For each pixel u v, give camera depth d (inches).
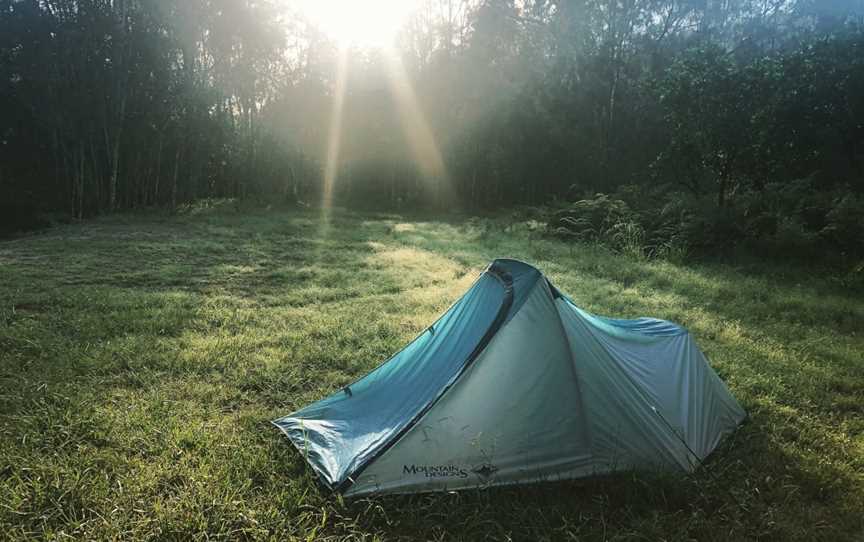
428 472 120.0
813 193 496.4
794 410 171.0
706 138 511.8
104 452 129.7
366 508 112.0
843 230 415.5
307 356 205.6
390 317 263.0
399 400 142.5
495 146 936.9
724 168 517.0
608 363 135.0
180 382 176.4
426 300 296.7
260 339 222.2
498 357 129.6
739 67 507.8
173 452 131.0
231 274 352.5
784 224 436.8
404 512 112.4
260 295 302.5
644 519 112.4
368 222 700.7
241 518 106.7
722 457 139.7
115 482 118.0
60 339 207.3
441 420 123.9
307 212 801.6
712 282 352.8
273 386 178.9
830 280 363.6
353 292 315.0
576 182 940.6
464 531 108.0
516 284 142.2
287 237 527.5
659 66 927.0
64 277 321.1
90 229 540.7
